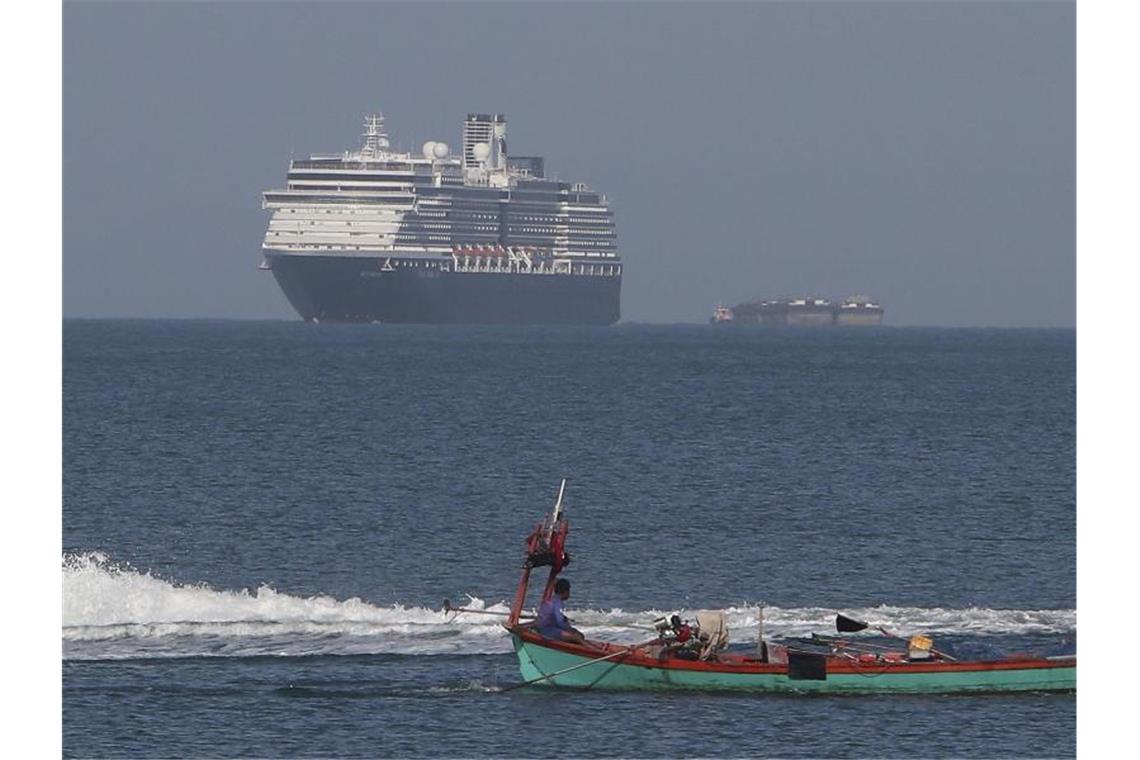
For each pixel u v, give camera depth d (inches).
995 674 5034.5
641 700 4980.3
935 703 4977.9
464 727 4702.3
